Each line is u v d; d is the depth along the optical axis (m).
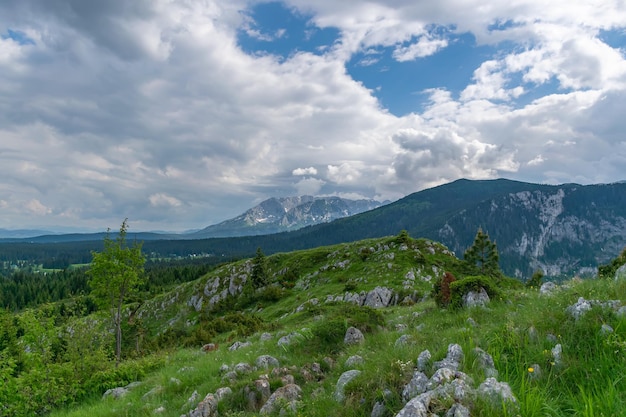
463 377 6.46
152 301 118.50
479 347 8.09
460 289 15.73
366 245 93.06
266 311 71.88
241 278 106.25
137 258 28.66
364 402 7.16
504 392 5.74
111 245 28.11
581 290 10.20
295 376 11.44
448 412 5.54
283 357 14.35
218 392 11.07
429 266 72.00
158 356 23.92
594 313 7.85
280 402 9.15
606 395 5.24
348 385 7.90
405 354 8.62
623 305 7.97
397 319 18.27
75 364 19.14
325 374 11.41
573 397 5.64
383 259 78.25
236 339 27.94
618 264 19.06
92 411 13.55
